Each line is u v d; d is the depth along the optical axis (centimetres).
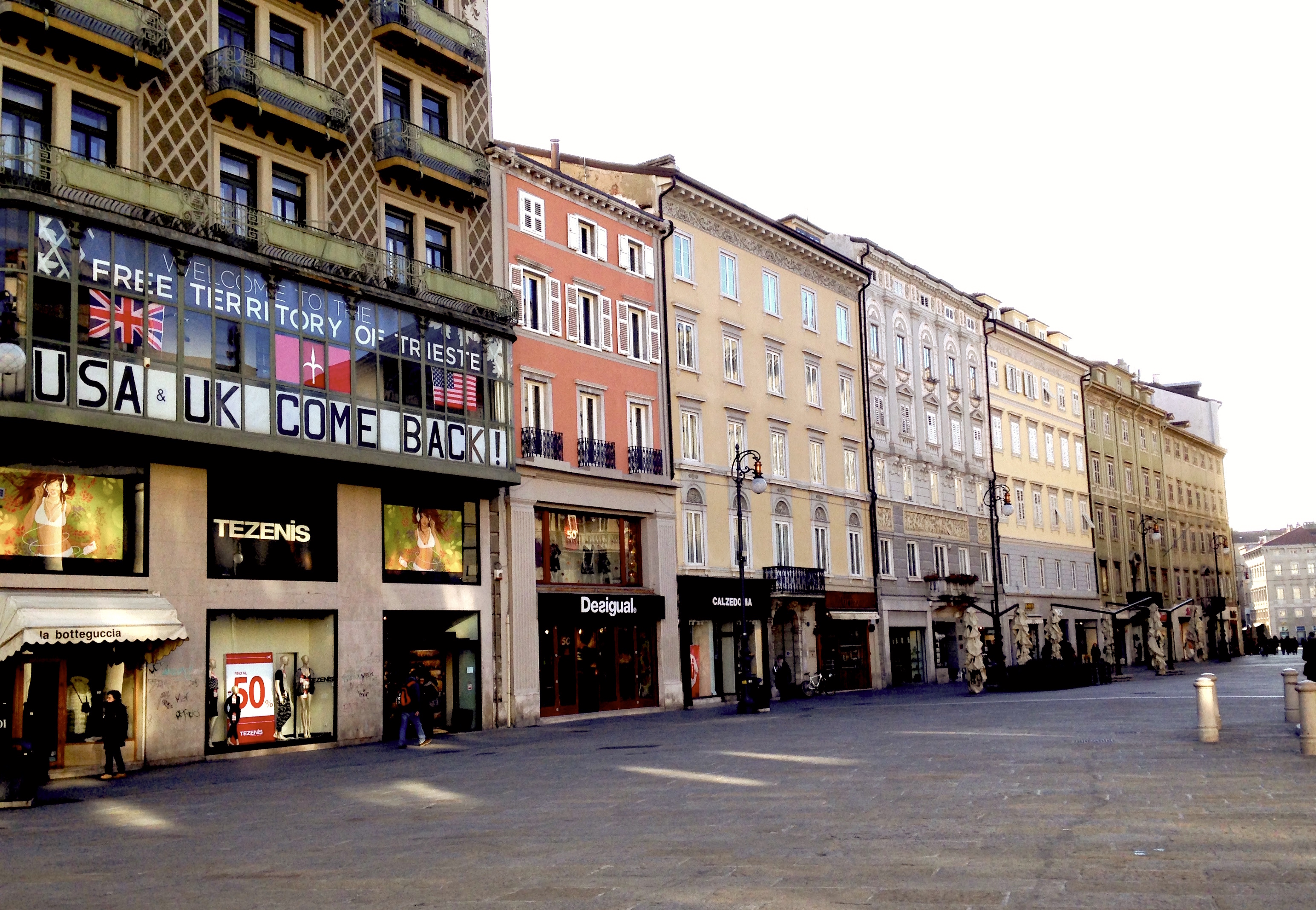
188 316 2300
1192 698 3067
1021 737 2083
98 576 2214
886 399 5378
